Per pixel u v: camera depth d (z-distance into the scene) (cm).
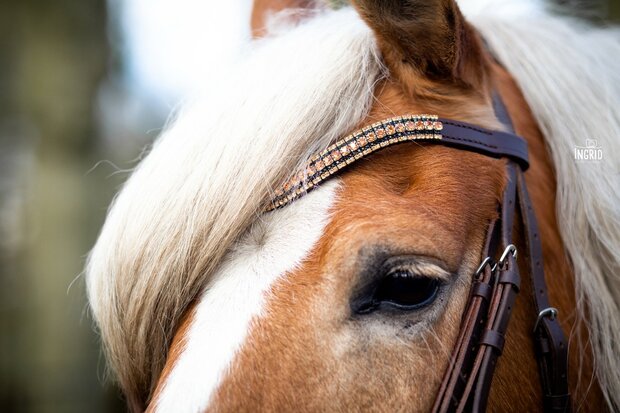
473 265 76
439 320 74
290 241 74
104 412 238
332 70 78
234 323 73
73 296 238
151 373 77
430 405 74
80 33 251
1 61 274
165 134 82
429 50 79
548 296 81
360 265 73
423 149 77
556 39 89
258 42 87
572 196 83
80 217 242
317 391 72
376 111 78
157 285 75
